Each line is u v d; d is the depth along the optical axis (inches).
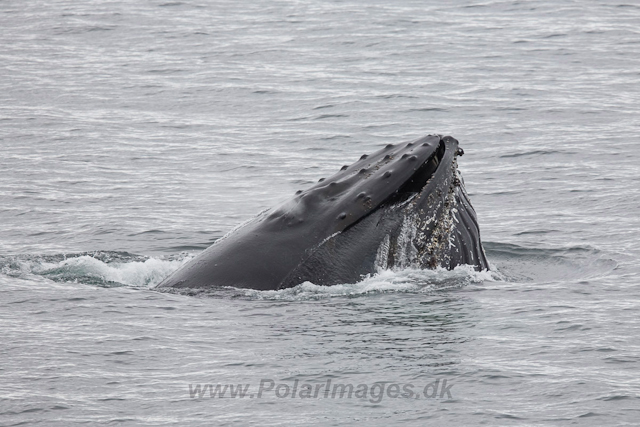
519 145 4411.9
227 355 1865.2
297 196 2367.1
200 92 5792.3
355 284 2233.0
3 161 4217.5
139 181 3902.6
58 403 1647.4
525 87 5698.8
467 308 2158.0
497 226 3201.3
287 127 4933.6
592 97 5423.2
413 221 2282.2
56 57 6889.8
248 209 3486.7
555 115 5007.4
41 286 2336.4
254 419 1598.2
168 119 5162.4
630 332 2018.9
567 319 2098.9
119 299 2206.0
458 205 2365.9
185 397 1676.9
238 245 2311.8
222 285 2241.6
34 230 3159.5
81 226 3211.1
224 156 4355.3
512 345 1934.1
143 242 3034.0
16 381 1734.7
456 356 1867.6
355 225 2273.6
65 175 3986.2
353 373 1780.3
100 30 7824.8
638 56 6584.6
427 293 2241.6
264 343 1927.9
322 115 5157.5
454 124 4881.9
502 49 6865.2
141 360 1840.6
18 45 7298.2
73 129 4896.7
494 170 4001.0
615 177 3801.7
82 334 1975.9
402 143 2402.8
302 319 2063.2
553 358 1867.6
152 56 6899.6
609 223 3181.6
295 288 2218.3
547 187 3695.9
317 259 2244.1
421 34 7440.9
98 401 1659.7
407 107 5270.7
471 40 7199.8
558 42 7062.0
